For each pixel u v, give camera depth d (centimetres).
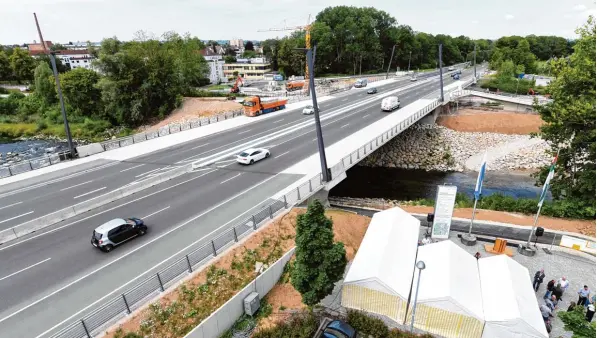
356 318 1775
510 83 8644
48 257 2009
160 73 7194
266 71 14225
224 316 1720
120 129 7225
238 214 2448
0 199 2791
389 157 5497
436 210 2469
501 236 2603
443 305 1688
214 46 19300
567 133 2962
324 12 14450
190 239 2152
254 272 1994
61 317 1557
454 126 6544
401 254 2022
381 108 5897
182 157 3762
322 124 5019
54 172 3366
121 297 1602
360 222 2791
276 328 1736
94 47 7975
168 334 1608
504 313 1623
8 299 1677
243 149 3988
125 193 2819
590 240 2511
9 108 8319
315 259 1656
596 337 1302
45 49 3522
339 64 13962
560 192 3189
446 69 15350
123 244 2120
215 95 8244
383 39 14700
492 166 5194
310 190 2775
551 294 1902
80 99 7494
